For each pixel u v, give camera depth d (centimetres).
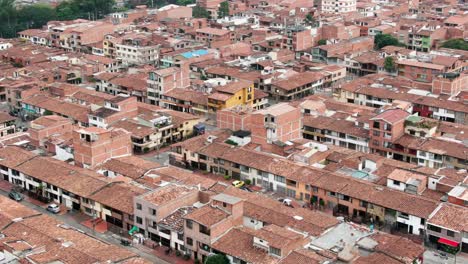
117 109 18550
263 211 12481
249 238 11306
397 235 12612
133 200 12562
